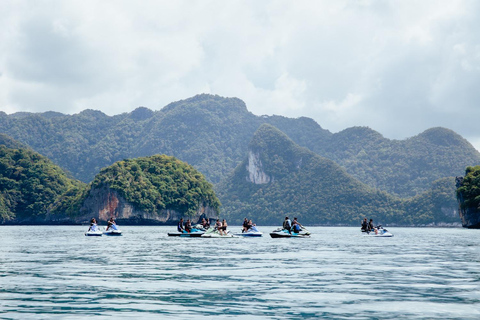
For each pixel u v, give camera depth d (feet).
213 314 49.24
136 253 127.95
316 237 267.39
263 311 50.83
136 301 55.77
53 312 49.75
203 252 132.57
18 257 113.70
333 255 121.90
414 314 49.62
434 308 52.60
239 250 141.08
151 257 114.01
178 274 80.28
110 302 55.16
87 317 47.57
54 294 60.18
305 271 85.05
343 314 49.60
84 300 56.29
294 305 54.03
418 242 205.36
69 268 88.84
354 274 80.84
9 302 55.01
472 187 554.87
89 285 67.46
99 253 127.85
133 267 90.99
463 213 577.84
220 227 237.04
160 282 70.64
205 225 274.57
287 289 64.64
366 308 52.54
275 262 101.86
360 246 167.12
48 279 73.41
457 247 163.32
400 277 77.10
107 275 78.48
